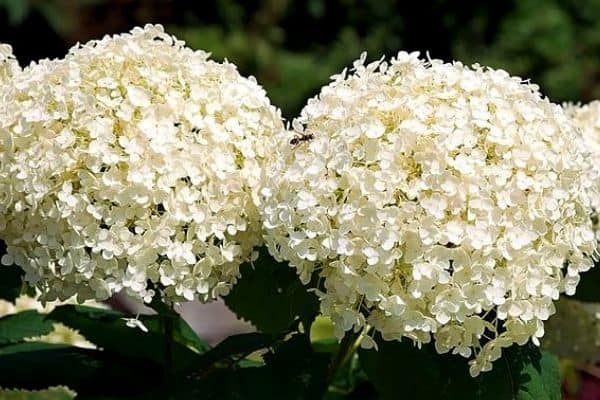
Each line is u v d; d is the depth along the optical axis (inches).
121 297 66.8
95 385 46.7
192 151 43.0
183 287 42.9
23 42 123.9
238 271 44.3
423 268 41.0
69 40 131.4
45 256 42.9
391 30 148.8
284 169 43.1
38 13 122.6
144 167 42.5
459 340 41.8
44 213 43.0
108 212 42.6
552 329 52.2
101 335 48.1
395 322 41.6
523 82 45.0
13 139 43.5
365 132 41.8
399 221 41.3
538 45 146.6
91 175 42.5
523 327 42.1
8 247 43.8
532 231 41.8
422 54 148.8
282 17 148.9
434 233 41.1
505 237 41.6
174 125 43.6
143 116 43.0
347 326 41.6
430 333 42.7
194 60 44.8
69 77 43.4
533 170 42.2
